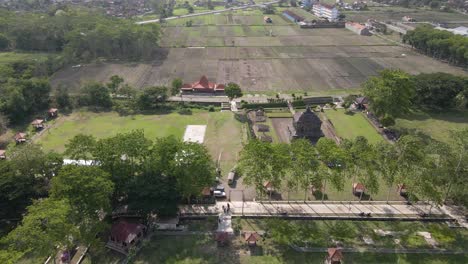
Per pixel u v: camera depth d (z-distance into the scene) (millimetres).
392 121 149125
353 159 103688
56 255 86375
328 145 106125
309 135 144625
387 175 105312
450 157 102562
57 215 75875
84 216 85125
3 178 96062
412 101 170250
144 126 155125
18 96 155250
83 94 175875
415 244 92562
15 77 187500
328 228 98312
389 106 148500
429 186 98688
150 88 173500
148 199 95625
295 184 102875
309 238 94062
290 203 108562
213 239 94062
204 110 172250
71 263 87438
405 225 99812
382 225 99812
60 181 86438
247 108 172875
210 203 107875
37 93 167125
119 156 98750
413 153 102250
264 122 160375
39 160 102750
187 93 191125
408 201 109250
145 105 171000
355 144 110750
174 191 95938
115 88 180500
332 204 108125
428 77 174000
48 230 75188
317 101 178750
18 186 97062
